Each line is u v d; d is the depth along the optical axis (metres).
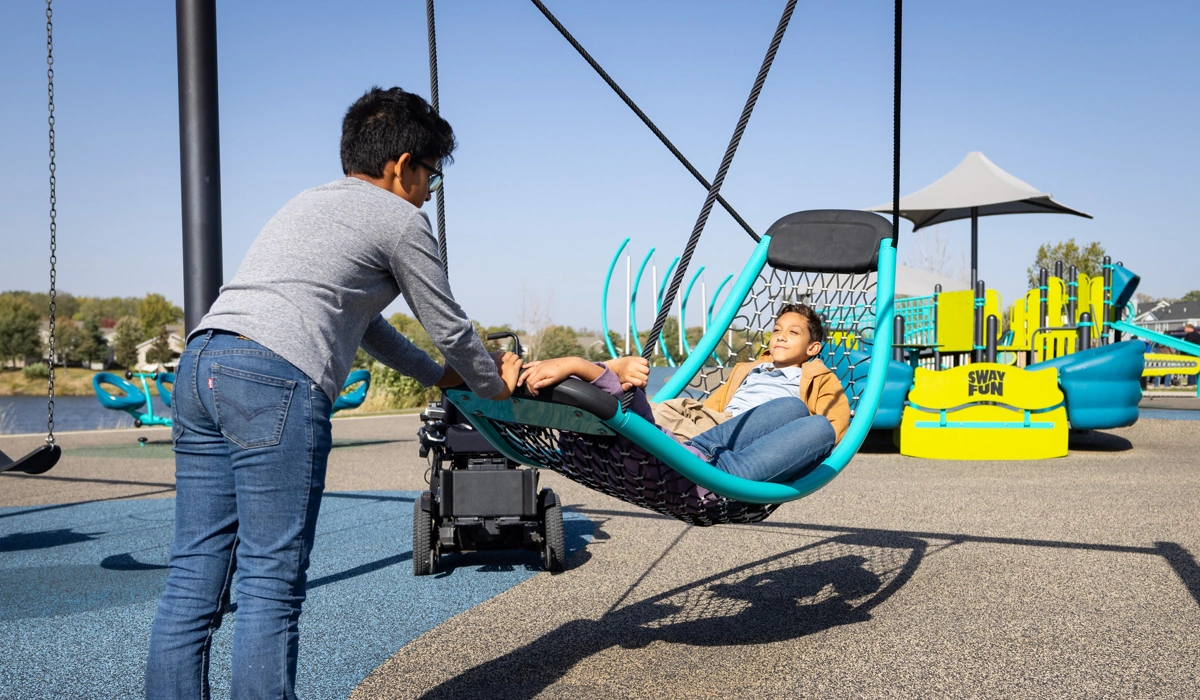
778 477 3.08
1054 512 6.41
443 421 5.01
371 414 19.94
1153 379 23.86
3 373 69.50
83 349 80.88
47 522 6.69
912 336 14.27
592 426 2.53
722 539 5.62
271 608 2.12
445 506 4.75
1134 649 3.39
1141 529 5.73
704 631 3.68
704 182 3.92
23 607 4.24
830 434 3.16
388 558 5.28
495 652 3.45
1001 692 2.97
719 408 4.13
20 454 11.77
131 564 5.21
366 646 3.55
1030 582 4.42
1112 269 13.39
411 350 2.63
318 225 2.20
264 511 2.12
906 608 3.99
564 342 26.31
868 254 3.97
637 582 4.55
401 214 2.23
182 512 2.25
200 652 2.22
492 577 4.75
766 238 4.19
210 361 2.10
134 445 13.25
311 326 2.14
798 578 4.57
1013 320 14.07
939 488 7.73
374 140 2.34
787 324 4.02
